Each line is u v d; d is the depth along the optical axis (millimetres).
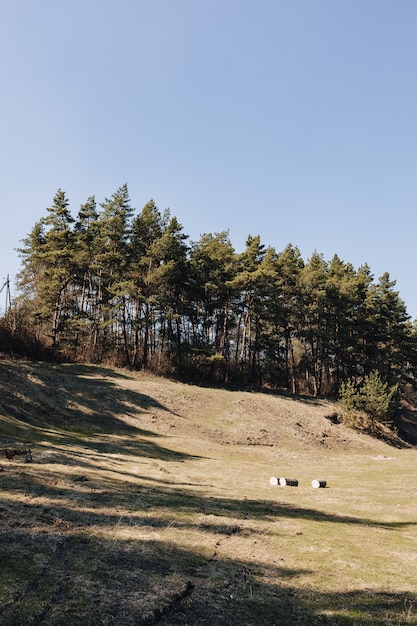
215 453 26281
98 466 15617
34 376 31594
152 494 12453
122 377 39688
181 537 8797
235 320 58688
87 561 6977
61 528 8359
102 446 22078
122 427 28391
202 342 53250
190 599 6133
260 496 14680
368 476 21781
